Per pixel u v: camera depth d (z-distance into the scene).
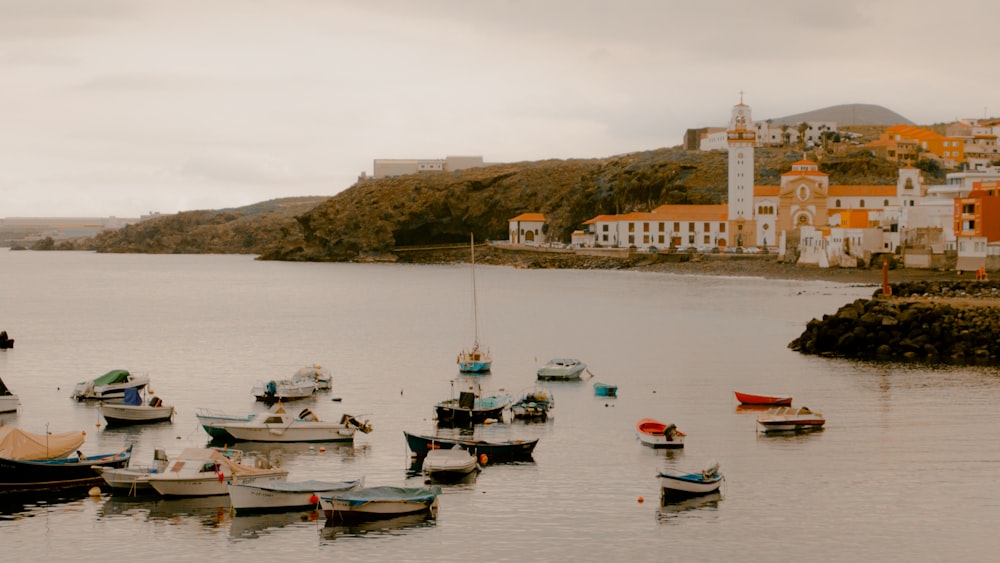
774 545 57.94
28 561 55.69
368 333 160.38
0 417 91.12
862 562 55.53
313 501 64.25
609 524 61.22
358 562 55.62
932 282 160.75
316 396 101.75
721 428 85.69
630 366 120.38
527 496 66.50
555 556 56.38
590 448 79.06
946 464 73.38
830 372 112.31
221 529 60.50
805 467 72.81
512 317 182.88
